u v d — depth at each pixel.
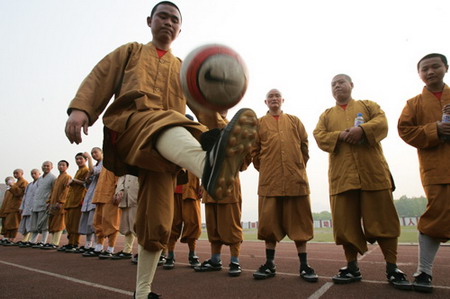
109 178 5.88
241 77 1.47
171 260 4.26
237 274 3.55
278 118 3.91
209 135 1.33
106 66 1.97
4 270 4.20
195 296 2.57
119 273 3.82
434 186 2.68
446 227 2.57
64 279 3.47
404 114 3.05
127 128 1.71
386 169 3.11
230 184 1.23
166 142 1.47
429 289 2.58
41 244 8.16
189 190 4.41
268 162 3.66
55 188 8.05
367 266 4.18
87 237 6.64
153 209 1.81
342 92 3.53
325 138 3.30
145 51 2.07
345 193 3.12
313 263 4.64
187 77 1.47
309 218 3.54
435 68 2.91
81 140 1.75
